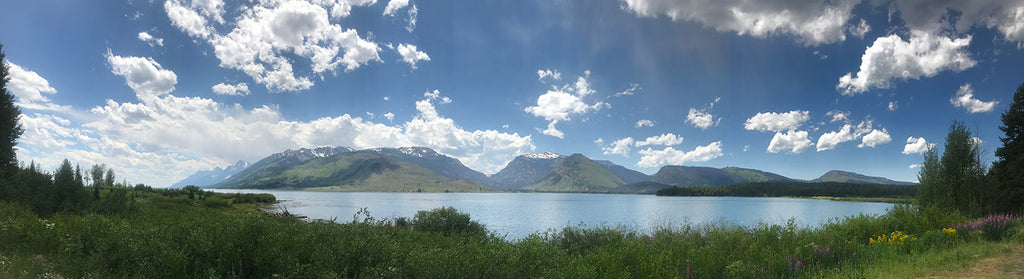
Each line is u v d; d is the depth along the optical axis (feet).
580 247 46.55
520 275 24.63
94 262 24.35
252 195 369.09
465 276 22.82
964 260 32.19
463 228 76.54
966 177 80.07
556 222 208.95
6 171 103.55
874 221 55.36
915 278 27.43
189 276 22.26
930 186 83.66
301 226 30.14
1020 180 88.79
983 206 80.59
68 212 65.57
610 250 34.30
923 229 52.60
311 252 23.82
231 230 24.56
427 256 23.48
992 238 44.29
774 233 44.19
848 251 36.76
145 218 41.16
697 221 180.34
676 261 31.42
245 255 23.34
